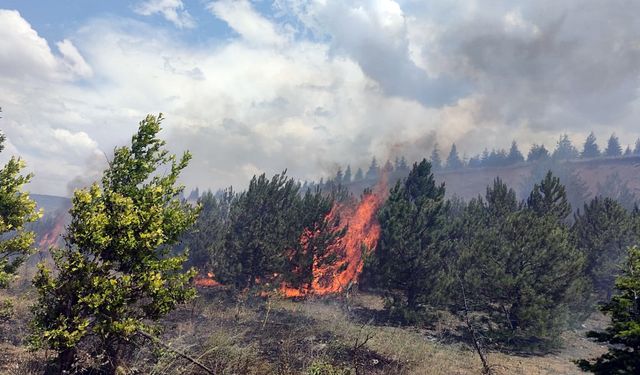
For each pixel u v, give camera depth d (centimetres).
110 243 900
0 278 1062
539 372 1491
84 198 894
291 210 2666
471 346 1811
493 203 3130
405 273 2152
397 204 2377
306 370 1093
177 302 984
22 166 1088
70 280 883
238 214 2669
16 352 1023
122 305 884
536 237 1941
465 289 2066
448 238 2644
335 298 2455
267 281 2462
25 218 1098
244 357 1103
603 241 2584
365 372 1200
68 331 866
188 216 1013
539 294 1886
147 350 1013
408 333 1855
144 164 992
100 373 904
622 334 771
